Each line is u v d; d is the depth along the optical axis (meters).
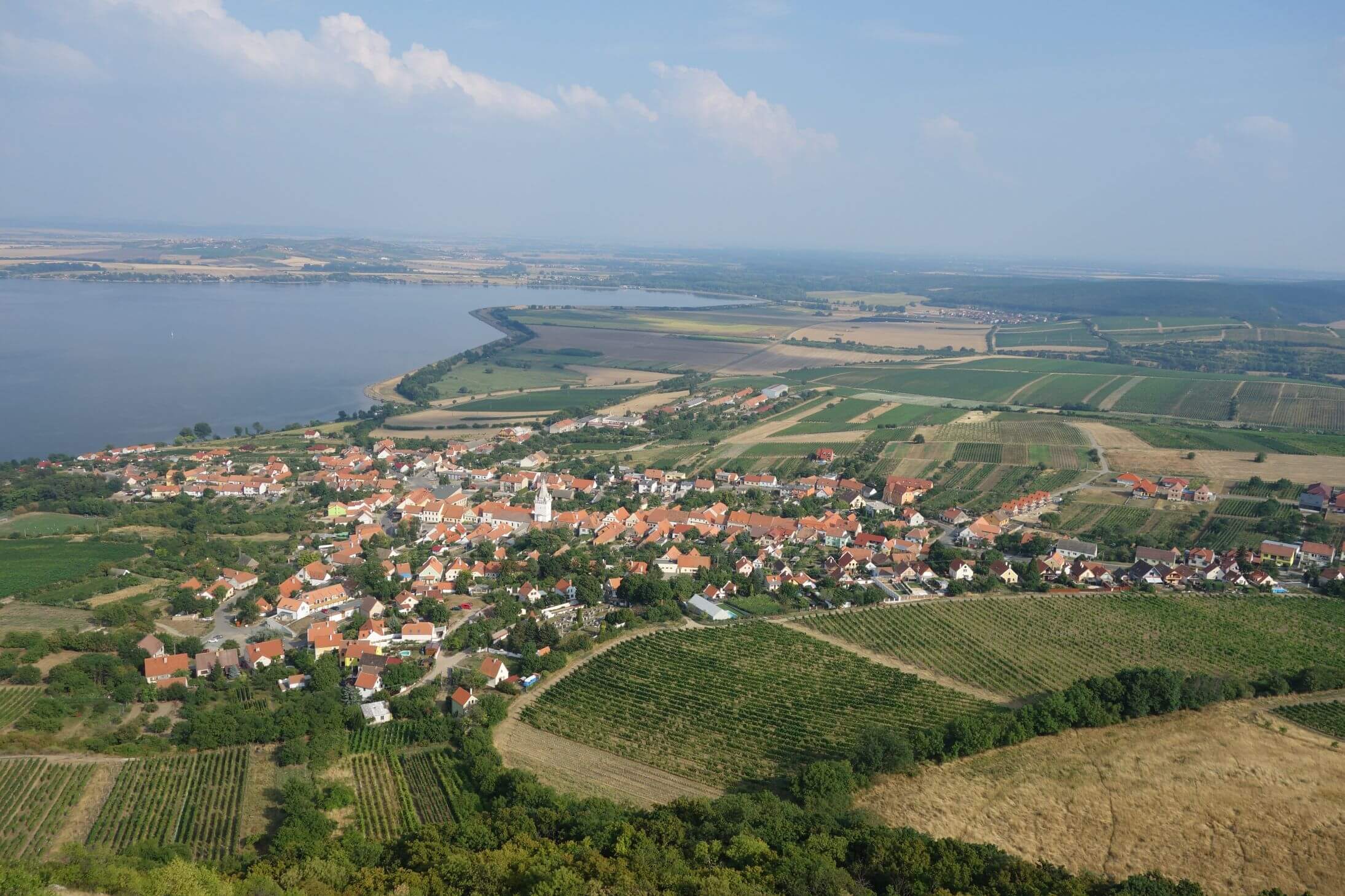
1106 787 141.88
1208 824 132.00
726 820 126.75
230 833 133.62
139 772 150.12
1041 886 109.50
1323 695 178.50
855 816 129.38
